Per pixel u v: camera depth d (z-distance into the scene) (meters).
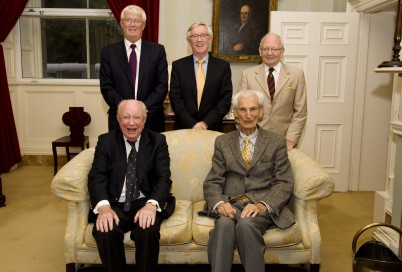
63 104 5.12
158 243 2.06
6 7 4.64
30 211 3.52
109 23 5.09
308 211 2.22
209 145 2.61
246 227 2.01
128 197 2.22
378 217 3.18
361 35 4.04
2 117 4.66
